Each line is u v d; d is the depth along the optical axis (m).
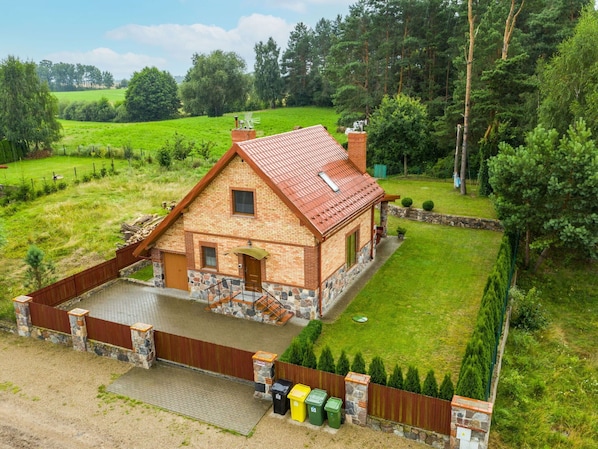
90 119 128.00
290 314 21.42
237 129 23.75
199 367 17.59
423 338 19.64
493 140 40.69
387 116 49.78
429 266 27.25
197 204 22.39
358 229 25.44
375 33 63.47
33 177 50.91
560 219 23.53
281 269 21.23
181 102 131.75
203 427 14.73
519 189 25.02
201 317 21.84
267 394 15.87
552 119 33.94
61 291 22.75
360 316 21.52
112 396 16.33
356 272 25.89
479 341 14.61
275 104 121.31
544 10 52.19
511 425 14.55
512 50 47.50
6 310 21.69
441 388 13.74
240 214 21.73
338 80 66.81
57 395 16.44
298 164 23.14
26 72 66.50
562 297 24.73
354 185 25.41
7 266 28.56
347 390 14.37
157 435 14.44
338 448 13.69
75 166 57.41
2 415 15.45
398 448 13.63
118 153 62.31
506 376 17.19
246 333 20.28
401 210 37.16
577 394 16.75
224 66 116.06
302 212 19.91
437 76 63.38
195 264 23.33
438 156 54.16
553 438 14.27
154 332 18.06
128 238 31.94
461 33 57.44
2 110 64.06
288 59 116.50
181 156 57.12
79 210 37.59
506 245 23.97
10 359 18.73
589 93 31.25
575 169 23.20
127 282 25.94
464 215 35.09
